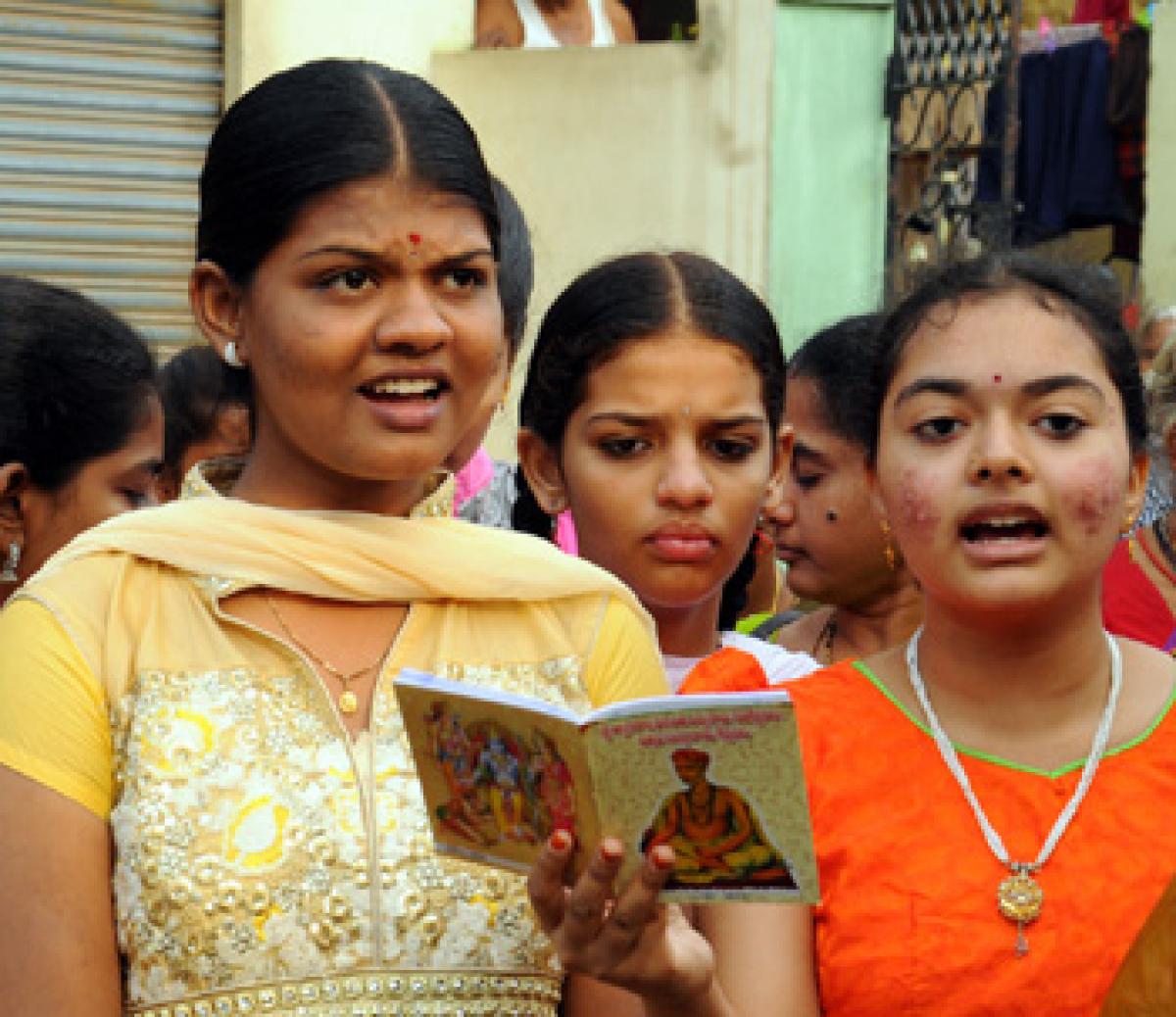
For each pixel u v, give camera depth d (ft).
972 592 8.61
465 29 27.07
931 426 8.82
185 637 7.88
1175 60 32.12
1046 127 33.42
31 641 7.77
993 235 28.14
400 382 8.07
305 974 7.57
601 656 8.44
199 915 7.48
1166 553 14.58
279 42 25.30
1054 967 8.21
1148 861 8.38
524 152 27.04
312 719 7.85
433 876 7.76
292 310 8.01
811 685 9.14
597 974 7.34
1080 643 8.78
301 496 8.41
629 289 11.43
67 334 11.25
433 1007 7.70
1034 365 8.66
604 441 11.40
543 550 8.59
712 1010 7.71
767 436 11.61
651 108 26.89
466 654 8.19
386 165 8.01
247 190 8.10
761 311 11.68
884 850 8.48
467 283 8.26
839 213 27.81
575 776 7.00
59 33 24.36
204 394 14.56
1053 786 8.58
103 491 11.34
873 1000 8.31
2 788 7.63
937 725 8.77
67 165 24.58
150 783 7.59
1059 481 8.60
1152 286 32.27
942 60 28.07
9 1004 7.51
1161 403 14.69
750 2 26.68
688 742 6.88
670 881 7.19
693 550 11.27
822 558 14.08
